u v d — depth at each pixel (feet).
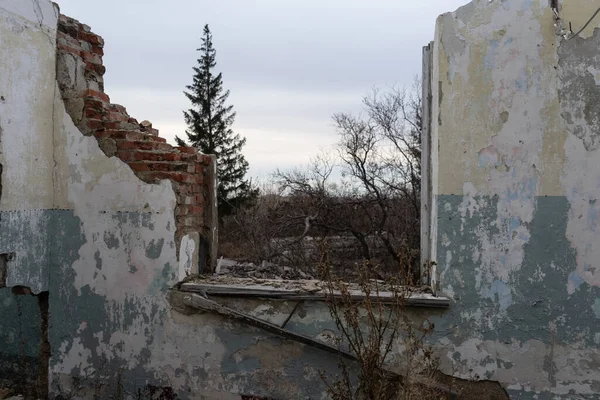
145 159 13.76
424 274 12.69
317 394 12.61
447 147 11.94
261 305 12.92
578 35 11.30
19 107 13.37
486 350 11.74
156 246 13.58
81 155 14.29
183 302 13.33
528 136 11.54
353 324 11.19
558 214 11.44
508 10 11.57
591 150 11.30
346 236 42.55
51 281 14.53
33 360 14.78
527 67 11.51
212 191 15.05
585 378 11.34
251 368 13.03
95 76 15.80
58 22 14.71
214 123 77.92
